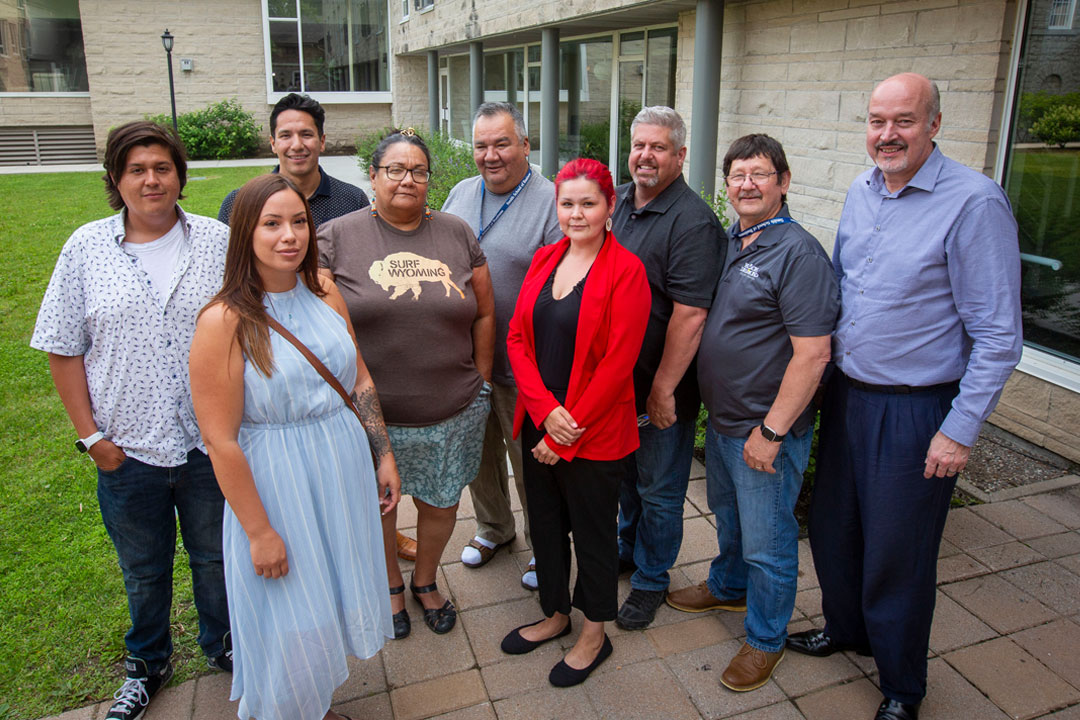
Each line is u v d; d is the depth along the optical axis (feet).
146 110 63.41
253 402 6.75
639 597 9.74
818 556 8.62
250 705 7.18
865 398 7.64
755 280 7.77
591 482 8.11
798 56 18.89
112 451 7.52
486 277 9.37
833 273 7.63
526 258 9.70
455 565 10.94
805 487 12.34
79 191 45.70
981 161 14.30
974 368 6.99
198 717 8.23
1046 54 13.15
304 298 7.24
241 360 6.66
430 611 9.64
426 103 66.33
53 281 7.22
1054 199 13.37
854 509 8.14
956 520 11.66
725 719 8.10
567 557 8.91
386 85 68.74
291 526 6.92
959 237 6.98
